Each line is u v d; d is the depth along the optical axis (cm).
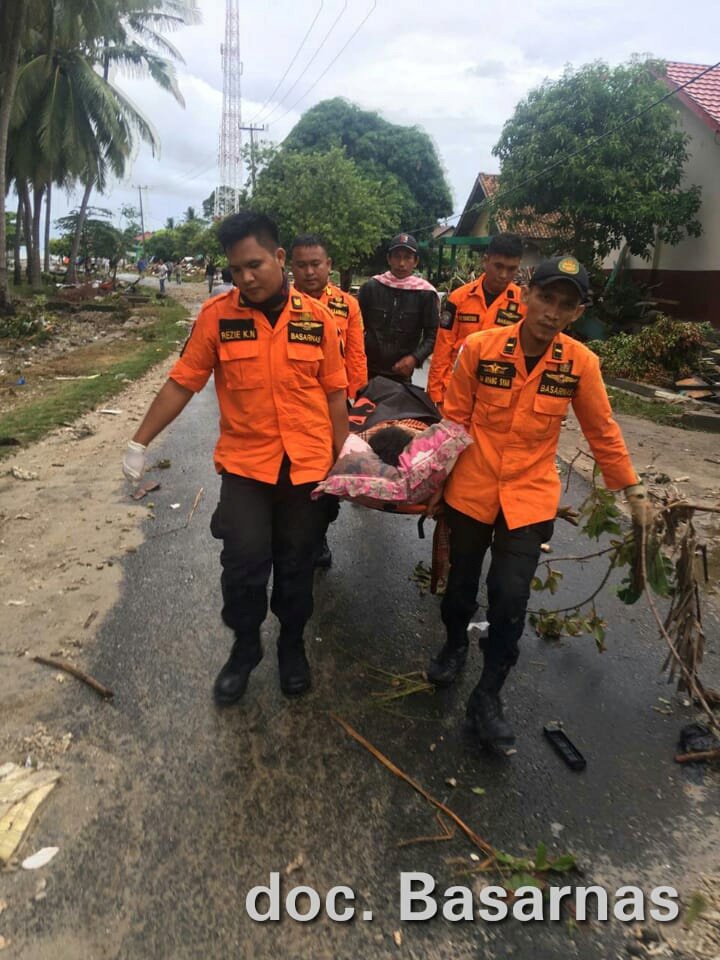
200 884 232
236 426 294
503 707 326
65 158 2972
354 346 465
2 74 2034
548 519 289
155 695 327
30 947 210
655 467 742
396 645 376
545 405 276
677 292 1554
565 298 258
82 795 267
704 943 219
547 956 215
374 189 2909
